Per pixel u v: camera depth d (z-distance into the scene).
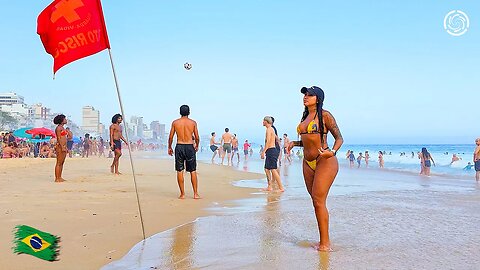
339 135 4.45
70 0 5.36
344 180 15.14
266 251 4.34
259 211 6.97
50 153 30.66
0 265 3.74
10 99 197.00
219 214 6.68
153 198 8.50
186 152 8.68
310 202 8.09
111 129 14.49
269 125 10.55
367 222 5.93
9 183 11.02
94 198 8.20
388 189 11.21
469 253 4.20
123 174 14.61
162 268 3.79
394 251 4.30
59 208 6.87
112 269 3.75
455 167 27.84
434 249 4.38
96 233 5.14
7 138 30.61
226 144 26.59
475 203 7.94
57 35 5.32
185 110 8.76
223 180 13.56
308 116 4.65
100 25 5.57
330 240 4.82
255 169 20.89
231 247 4.53
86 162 23.66
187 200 8.36
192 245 4.63
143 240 4.86
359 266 3.77
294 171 19.20
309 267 3.76
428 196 9.21
